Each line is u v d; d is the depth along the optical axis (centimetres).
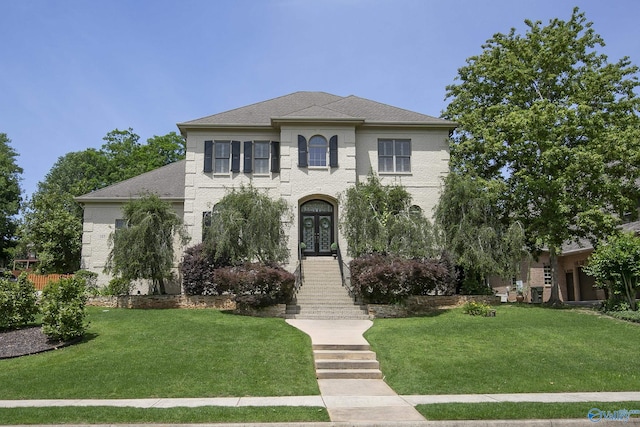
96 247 2714
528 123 2203
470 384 1154
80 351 1388
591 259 2053
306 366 1280
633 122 2333
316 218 2675
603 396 1048
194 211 2586
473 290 2281
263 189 2606
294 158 2581
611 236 2030
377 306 1995
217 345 1432
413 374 1236
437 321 1819
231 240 2117
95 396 1055
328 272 2447
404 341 1512
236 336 1527
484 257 2122
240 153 2650
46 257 3178
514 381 1171
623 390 1112
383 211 2222
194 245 2431
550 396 1052
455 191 2241
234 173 2622
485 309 1944
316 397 1060
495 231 2222
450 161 2664
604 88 2381
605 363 1305
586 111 2200
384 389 1147
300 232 2648
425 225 2156
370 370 1291
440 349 1437
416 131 2688
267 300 1969
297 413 901
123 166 5175
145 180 2928
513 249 2142
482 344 1485
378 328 1703
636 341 1507
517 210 2423
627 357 1356
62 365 1268
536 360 1330
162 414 887
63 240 3244
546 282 3481
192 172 2620
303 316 1980
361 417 885
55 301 1502
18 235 3972
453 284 2242
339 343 1462
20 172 4509
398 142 2683
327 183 2570
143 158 5000
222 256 2177
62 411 907
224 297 2134
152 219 2191
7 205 4262
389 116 2748
